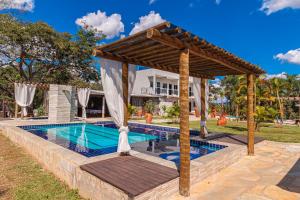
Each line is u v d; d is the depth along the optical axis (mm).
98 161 4398
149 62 5703
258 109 11891
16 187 4027
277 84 17453
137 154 5098
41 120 12875
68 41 19109
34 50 18094
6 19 16672
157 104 25641
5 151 6730
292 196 3682
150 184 3240
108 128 12266
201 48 4250
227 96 29328
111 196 3246
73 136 9562
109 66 5070
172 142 8188
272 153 6914
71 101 13273
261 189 3988
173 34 3465
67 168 4340
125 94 5270
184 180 3652
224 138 7957
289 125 16297
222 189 3977
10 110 16484
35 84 12859
